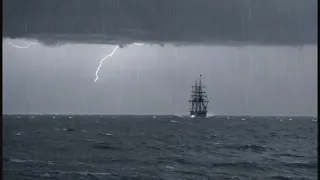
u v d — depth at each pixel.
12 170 39.31
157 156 53.19
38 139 79.06
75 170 39.91
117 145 68.00
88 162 45.91
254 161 47.94
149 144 71.31
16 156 50.84
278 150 62.66
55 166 42.31
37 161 46.28
